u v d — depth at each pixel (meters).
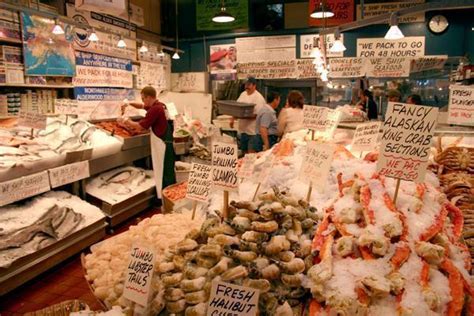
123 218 5.05
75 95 6.45
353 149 2.94
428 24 7.98
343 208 1.69
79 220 4.04
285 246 1.53
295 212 1.70
